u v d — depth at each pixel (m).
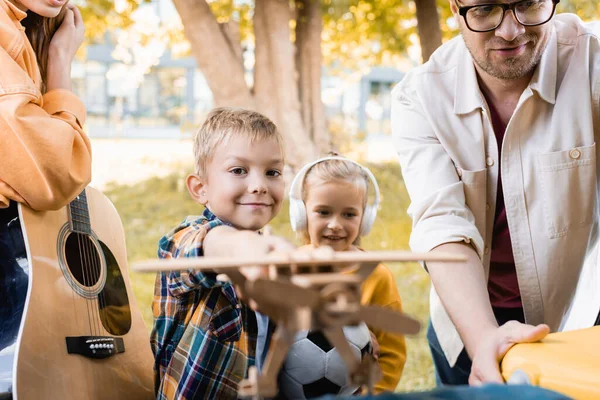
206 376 1.76
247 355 1.81
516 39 1.88
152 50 10.10
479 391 1.14
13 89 1.85
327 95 11.64
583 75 2.06
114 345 2.08
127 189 8.82
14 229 1.92
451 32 8.70
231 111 1.85
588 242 2.14
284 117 7.66
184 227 1.74
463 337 1.67
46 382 1.84
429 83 2.14
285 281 0.94
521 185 2.09
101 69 15.78
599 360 1.29
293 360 1.88
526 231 2.11
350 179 2.14
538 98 2.05
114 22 9.71
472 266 1.79
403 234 6.76
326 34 10.02
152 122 16.05
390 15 9.18
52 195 1.89
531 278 2.14
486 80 2.09
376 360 2.03
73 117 1.97
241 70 7.66
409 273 5.82
